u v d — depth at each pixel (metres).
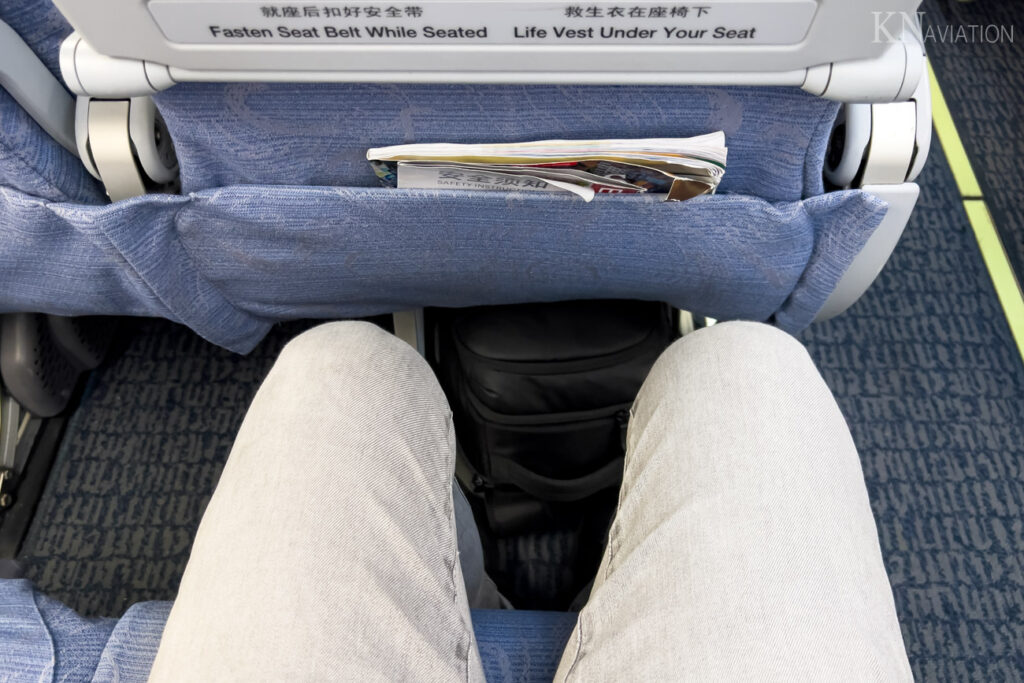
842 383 1.23
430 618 0.48
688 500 0.49
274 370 0.56
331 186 0.66
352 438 0.51
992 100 1.47
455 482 0.70
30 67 0.60
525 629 0.63
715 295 0.80
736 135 0.58
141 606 0.61
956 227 1.36
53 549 1.12
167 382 1.24
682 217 0.66
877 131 0.62
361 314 0.92
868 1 0.44
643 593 0.46
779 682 0.41
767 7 0.45
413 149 0.58
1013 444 1.18
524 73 0.51
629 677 0.43
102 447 1.19
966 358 1.25
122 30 0.48
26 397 1.11
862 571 0.46
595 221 0.67
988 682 1.03
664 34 0.47
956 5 1.57
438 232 0.70
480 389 0.94
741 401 0.52
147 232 0.68
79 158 0.68
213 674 0.42
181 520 1.14
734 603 0.44
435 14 0.46
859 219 0.64
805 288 0.76
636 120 0.58
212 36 0.48
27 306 0.86
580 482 0.98
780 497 0.48
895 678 0.43
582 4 0.45
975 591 1.09
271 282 0.80
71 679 0.58
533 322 0.95
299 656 0.42
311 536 0.46
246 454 0.50
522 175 0.60
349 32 0.48
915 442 1.19
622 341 0.94
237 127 0.59
